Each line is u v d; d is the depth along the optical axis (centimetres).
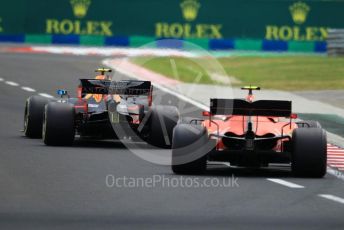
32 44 18888
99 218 3525
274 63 14962
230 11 19012
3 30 18962
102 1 18962
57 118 5931
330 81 11988
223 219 3553
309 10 19162
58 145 5978
